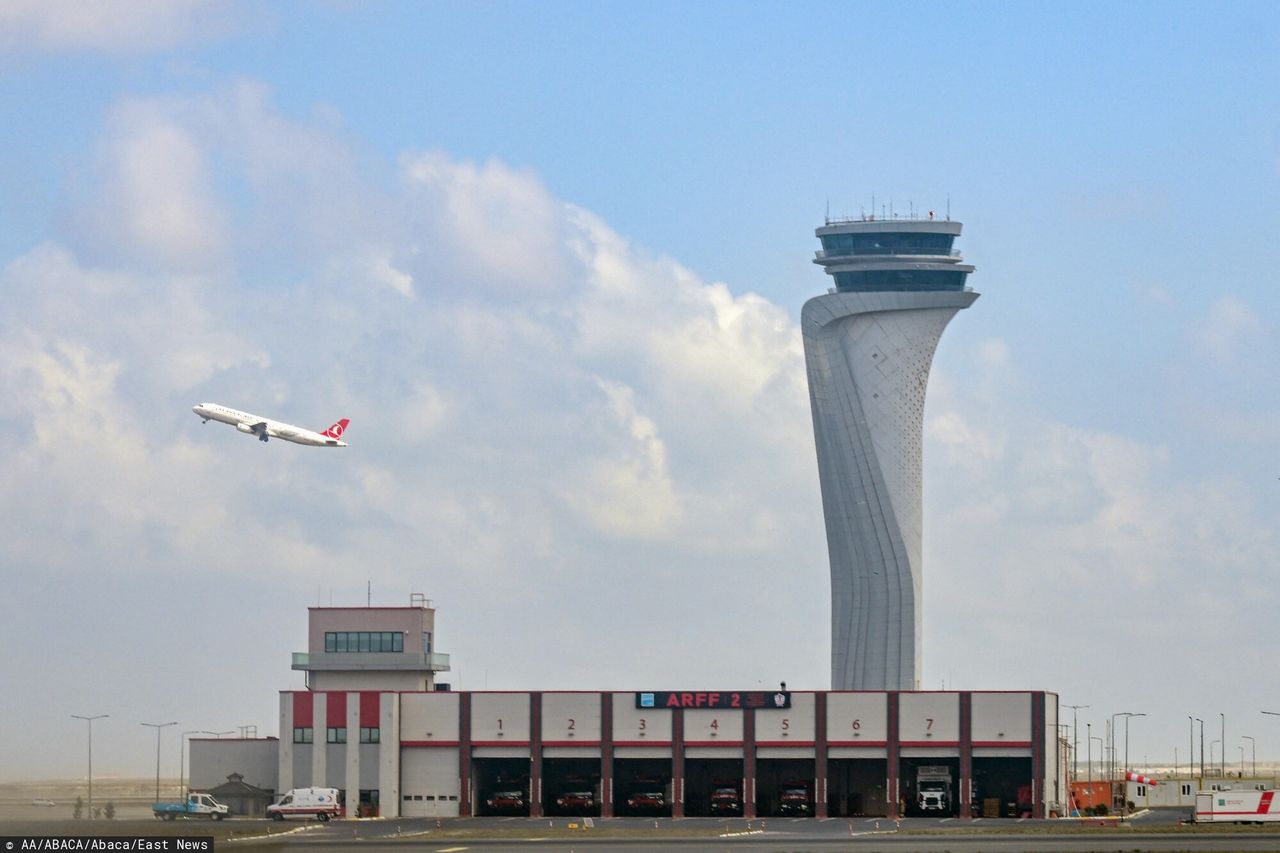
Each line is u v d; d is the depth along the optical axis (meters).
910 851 188.75
